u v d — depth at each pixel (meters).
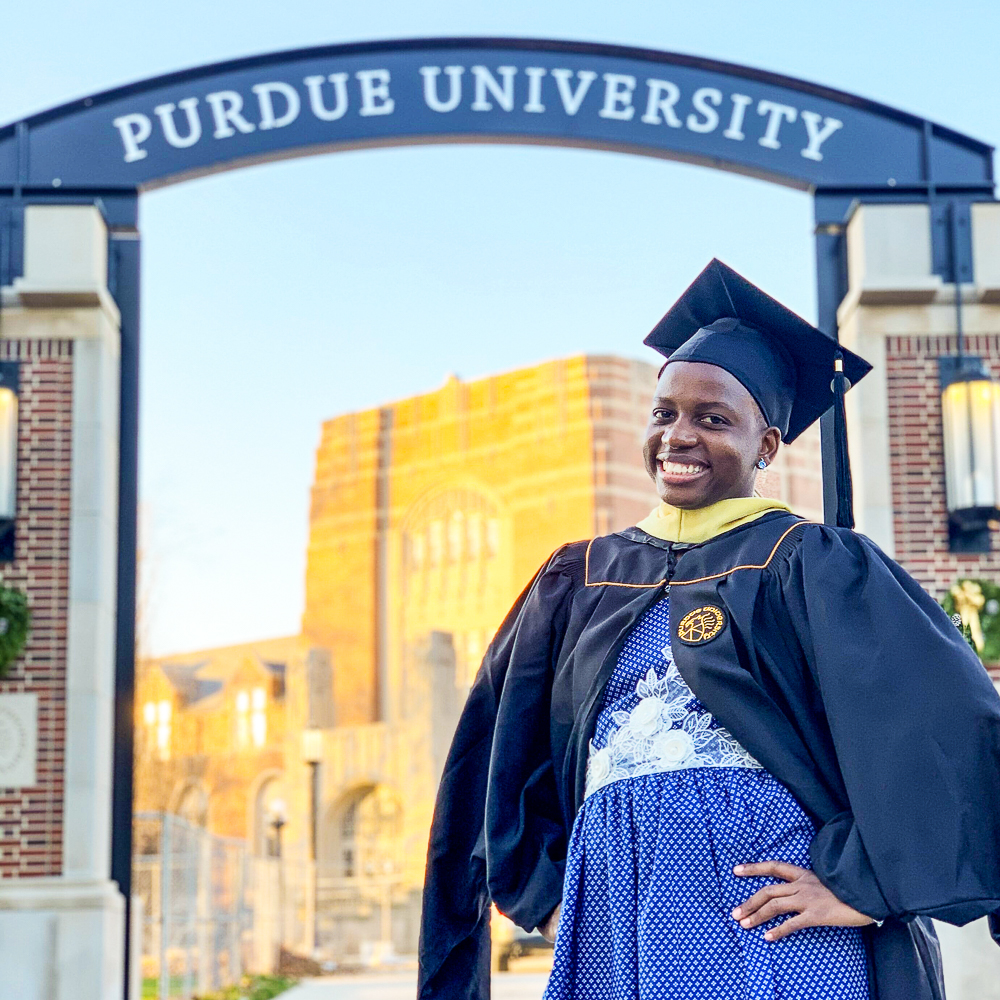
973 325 8.63
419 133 8.99
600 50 9.08
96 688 8.38
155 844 34.44
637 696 2.45
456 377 65.75
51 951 7.98
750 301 2.71
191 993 15.77
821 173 8.98
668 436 2.59
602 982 2.37
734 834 2.30
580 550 2.71
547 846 2.63
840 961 2.26
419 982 2.71
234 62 9.08
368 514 66.25
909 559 8.45
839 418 2.77
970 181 8.95
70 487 8.57
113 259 9.07
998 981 7.59
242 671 66.06
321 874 57.12
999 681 8.23
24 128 8.93
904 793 2.23
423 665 58.22
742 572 2.45
